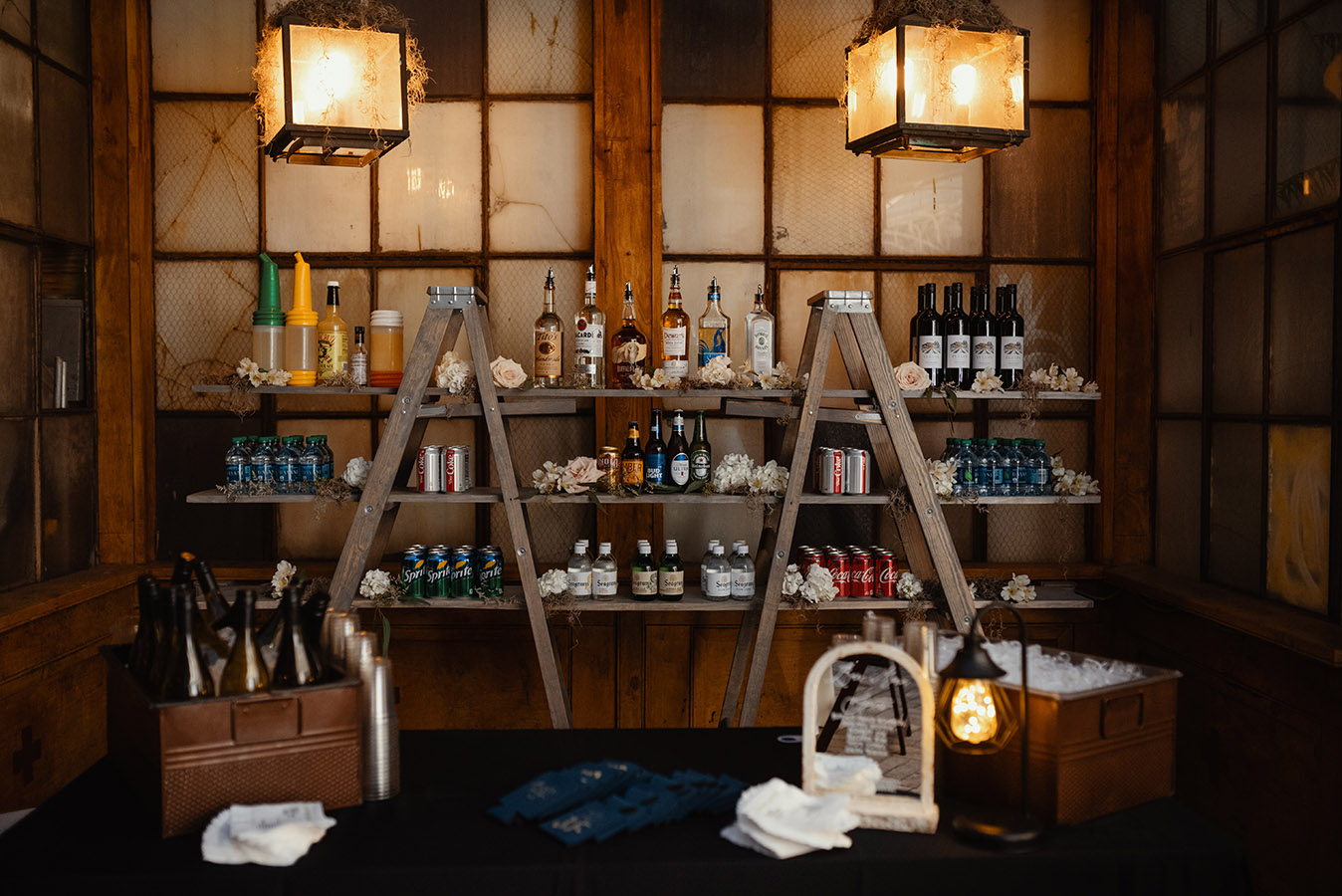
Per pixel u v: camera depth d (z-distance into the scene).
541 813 1.64
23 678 2.69
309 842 1.52
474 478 3.44
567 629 3.36
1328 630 2.36
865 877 1.50
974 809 1.61
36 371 2.94
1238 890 1.54
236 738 1.61
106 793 1.76
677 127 3.42
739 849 1.55
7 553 2.81
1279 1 2.64
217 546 3.41
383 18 2.36
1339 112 2.38
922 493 2.96
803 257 3.45
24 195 2.87
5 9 2.76
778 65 3.43
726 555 3.45
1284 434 2.62
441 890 1.48
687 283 3.44
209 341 3.39
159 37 3.35
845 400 3.47
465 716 3.38
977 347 3.09
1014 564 3.43
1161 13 3.31
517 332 3.43
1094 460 3.47
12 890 1.43
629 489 2.97
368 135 2.34
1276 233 2.65
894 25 2.27
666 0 3.41
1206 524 3.03
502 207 3.42
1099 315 3.43
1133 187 3.37
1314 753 2.39
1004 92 2.31
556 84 3.42
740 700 3.38
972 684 1.58
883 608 3.30
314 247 3.40
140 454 3.33
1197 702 2.93
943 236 3.47
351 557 2.89
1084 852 1.52
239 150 3.38
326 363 3.00
